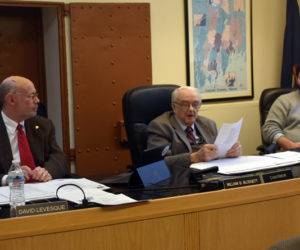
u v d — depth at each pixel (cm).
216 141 239
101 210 150
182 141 278
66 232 146
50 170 253
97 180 238
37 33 420
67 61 379
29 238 141
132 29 392
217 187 175
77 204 157
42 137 265
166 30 409
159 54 409
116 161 395
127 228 155
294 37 450
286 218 187
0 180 229
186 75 420
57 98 392
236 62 441
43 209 147
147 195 174
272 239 184
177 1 412
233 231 175
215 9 427
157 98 298
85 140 384
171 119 286
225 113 437
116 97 391
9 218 140
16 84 252
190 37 417
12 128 257
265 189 181
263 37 457
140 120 291
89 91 383
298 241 113
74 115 380
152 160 206
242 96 447
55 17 381
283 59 455
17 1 354
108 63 387
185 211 164
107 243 152
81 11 375
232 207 174
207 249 170
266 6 456
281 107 354
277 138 343
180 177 207
